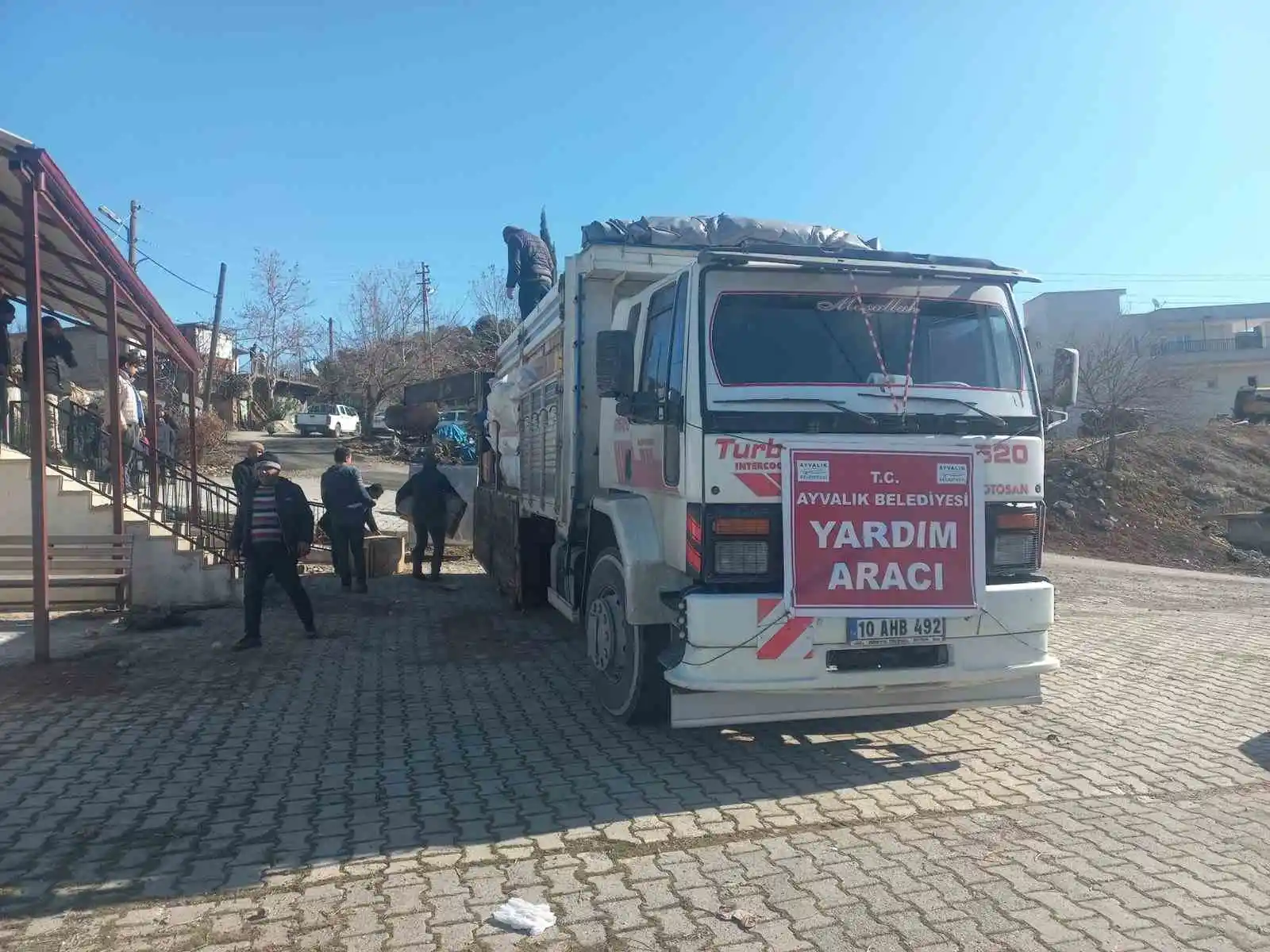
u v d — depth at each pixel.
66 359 12.14
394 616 10.09
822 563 4.95
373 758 5.55
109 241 9.28
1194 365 47.59
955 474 5.16
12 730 6.11
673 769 5.35
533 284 10.51
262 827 4.50
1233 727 6.20
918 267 5.47
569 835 4.38
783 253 5.46
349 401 43.50
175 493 12.05
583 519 7.25
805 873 3.96
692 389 5.10
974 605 5.11
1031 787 5.04
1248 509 22.05
